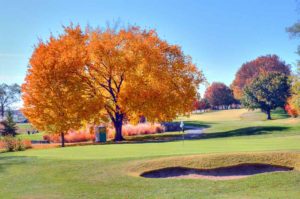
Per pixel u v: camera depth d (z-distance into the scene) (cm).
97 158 1923
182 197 1315
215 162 1691
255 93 8119
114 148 2366
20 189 1482
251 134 3744
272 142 2312
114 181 1533
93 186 1482
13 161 2003
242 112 11081
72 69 3825
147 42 4056
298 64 4762
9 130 6412
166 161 1733
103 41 3950
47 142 5159
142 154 1984
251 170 1647
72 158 1970
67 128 3803
